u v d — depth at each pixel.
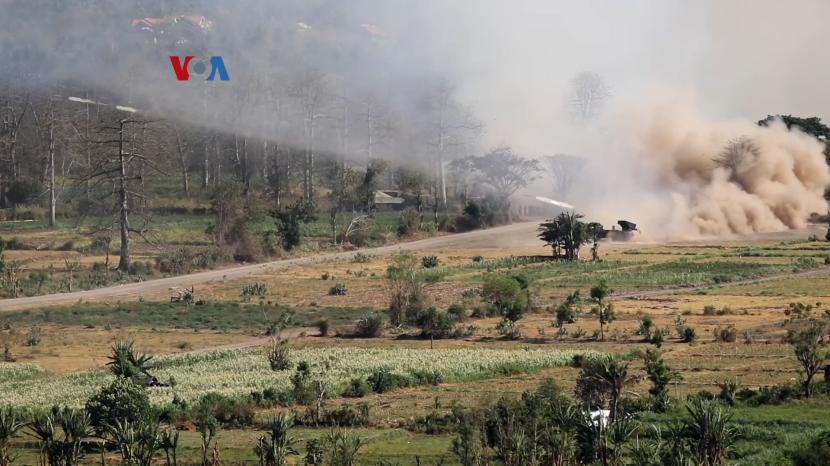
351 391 108.88
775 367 114.38
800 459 75.50
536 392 95.38
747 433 84.38
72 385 116.44
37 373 127.94
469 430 81.50
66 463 81.38
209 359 132.25
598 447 75.06
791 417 90.06
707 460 74.12
